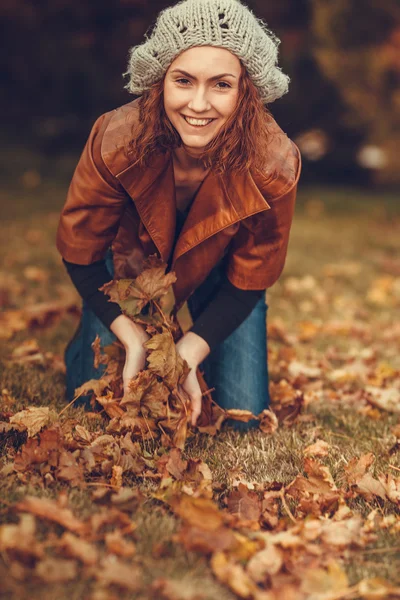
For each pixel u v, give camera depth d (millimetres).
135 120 2168
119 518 1823
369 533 1961
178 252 2291
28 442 2096
